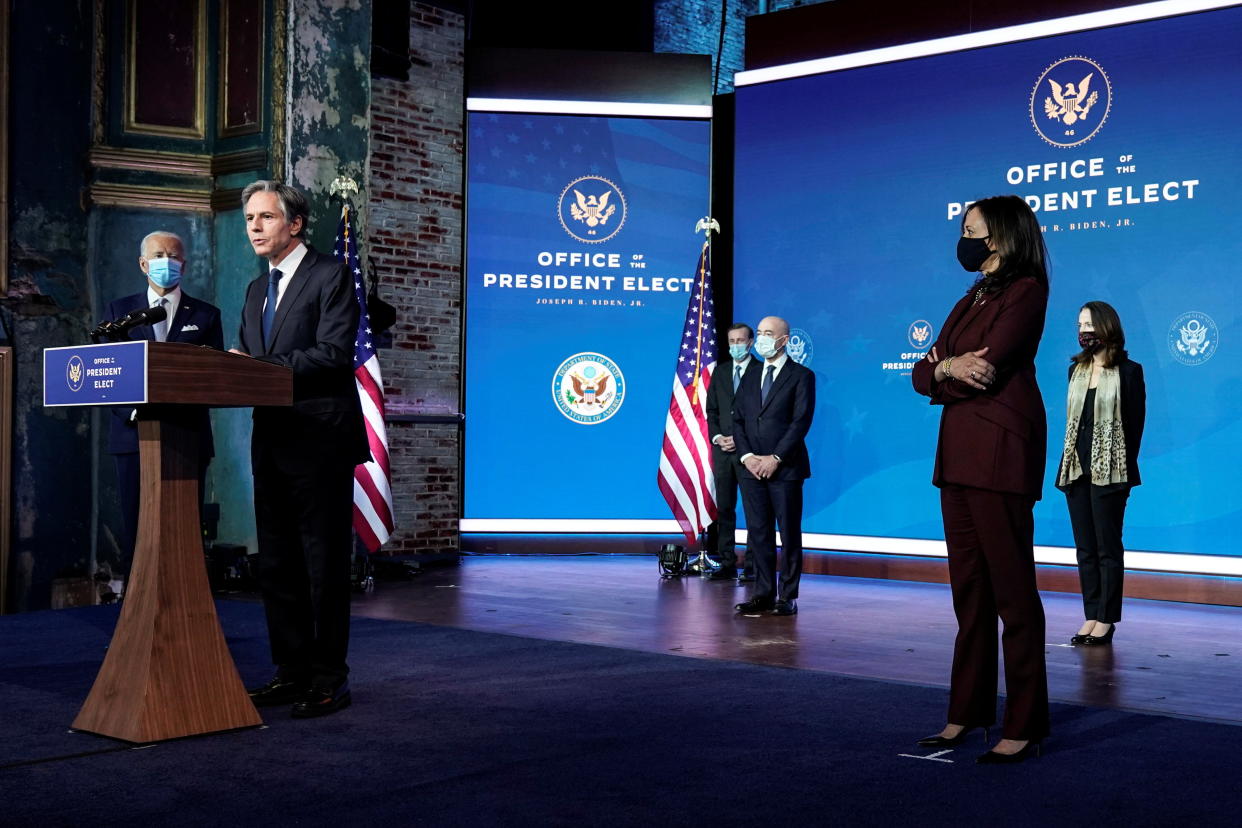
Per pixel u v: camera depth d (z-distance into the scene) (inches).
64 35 271.9
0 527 260.1
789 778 114.6
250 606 233.1
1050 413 288.4
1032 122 293.0
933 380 125.7
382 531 274.5
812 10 326.0
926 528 305.3
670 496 316.8
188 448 135.3
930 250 307.1
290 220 145.7
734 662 180.2
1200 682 171.2
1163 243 275.7
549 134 361.4
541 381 360.2
